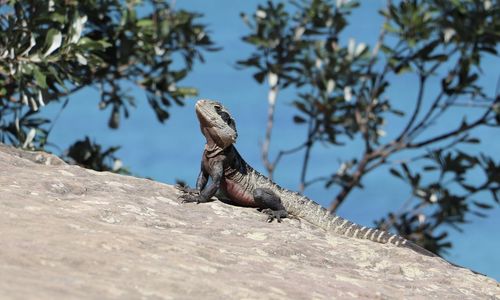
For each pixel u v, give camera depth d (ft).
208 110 79.51
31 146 111.45
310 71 160.04
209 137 80.43
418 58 150.10
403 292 60.39
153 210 68.95
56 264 47.65
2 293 40.06
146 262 51.16
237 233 67.97
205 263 54.34
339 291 55.72
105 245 52.70
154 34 132.46
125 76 130.00
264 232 69.36
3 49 106.42
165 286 47.39
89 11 122.21
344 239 74.95
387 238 80.02
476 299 64.64
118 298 43.55
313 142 163.73
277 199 79.97
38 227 54.08
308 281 56.59
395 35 148.87
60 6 111.34
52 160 80.84
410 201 154.30
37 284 42.91
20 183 66.54
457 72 153.38
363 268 66.80
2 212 56.08
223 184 81.87
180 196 75.56
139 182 77.05
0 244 49.11
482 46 150.10
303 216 81.71
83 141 121.49
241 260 58.23
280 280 54.54
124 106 129.70
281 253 64.28
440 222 152.56
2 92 110.42
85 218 59.57
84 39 107.14
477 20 147.43
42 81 104.22
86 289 43.96
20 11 108.47
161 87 131.34
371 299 56.29
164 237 58.29
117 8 124.98
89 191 69.82
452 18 149.18
